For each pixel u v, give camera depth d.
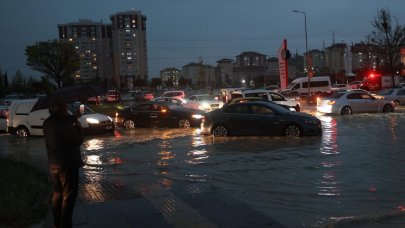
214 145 15.29
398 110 28.73
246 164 11.55
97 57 136.50
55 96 6.13
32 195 8.05
